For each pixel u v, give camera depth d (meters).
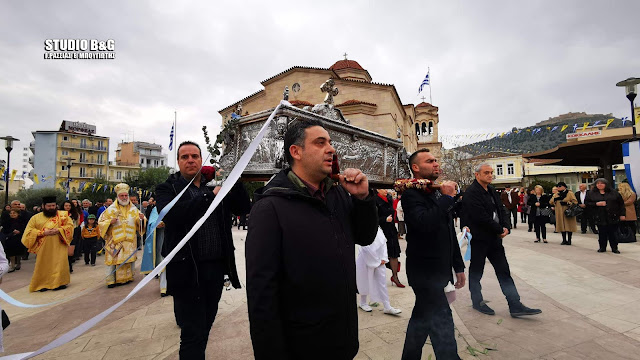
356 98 21.66
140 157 74.94
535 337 1.97
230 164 2.91
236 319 3.78
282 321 1.40
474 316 2.34
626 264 4.38
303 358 1.42
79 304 4.74
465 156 33.62
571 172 36.69
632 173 8.45
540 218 8.35
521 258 4.75
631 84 8.72
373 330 3.23
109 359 2.93
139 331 3.56
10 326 3.91
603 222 6.51
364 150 3.32
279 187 1.59
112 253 5.83
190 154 2.62
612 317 2.23
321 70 21.67
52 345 1.31
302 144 1.63
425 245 2.25
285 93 2.49
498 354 1.86
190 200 2.35
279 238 1.46
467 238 3.18
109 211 5.92
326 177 1.69
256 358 1.33
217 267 2.44
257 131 2.76
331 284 1.45
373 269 3.77
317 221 1.52
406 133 29.39
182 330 2.25
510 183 42.03
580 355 1.79
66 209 7.81
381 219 4.79
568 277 3.28
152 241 5.23
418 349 2.21
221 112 25.77
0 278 2.81
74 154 57.12
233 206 2.70
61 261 5.85
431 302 2.18
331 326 1.44
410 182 2.30
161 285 4.96
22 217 7.89
